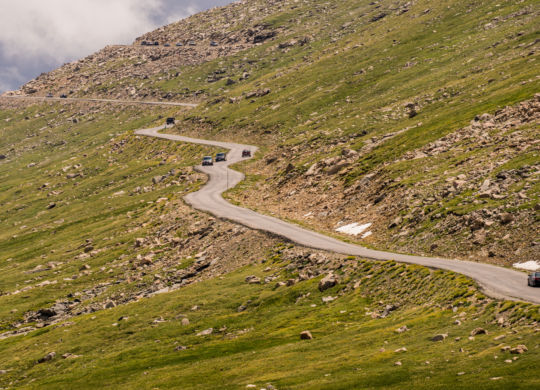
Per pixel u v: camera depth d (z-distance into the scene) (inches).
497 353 1359.5
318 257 3085.6
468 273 2218.3
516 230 2513.5
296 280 2938.0
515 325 1560.0
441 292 2121.1
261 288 3002.0
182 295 3115.2
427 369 1385.3
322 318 2356.1
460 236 2726.4
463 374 1286.9
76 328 2915.8
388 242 3088.1
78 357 2480.3
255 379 1647.4
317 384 1449.3
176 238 4276.6
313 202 4439.0
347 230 3582.7
